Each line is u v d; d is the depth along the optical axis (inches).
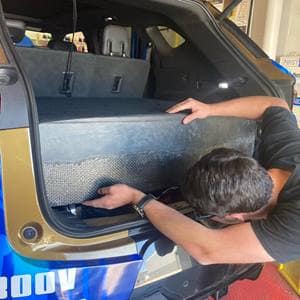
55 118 35.8
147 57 81.0
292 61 87.7
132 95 71.8
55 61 58.2
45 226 31.5
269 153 46.6
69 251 32.5
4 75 29.3
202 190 36.3
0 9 33.8
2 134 28.5
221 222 41.7
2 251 29.7
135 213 39.8
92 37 93.7
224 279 48.4
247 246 35.4
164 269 37.8
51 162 34.8
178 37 76.9
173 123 44.2
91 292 33.3
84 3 71.5
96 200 38.6
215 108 48.3
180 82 74.0
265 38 89.4
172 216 36.8
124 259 34.5
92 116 37.9
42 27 106.4
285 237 34.6
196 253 36.3
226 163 36.1
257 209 36.9
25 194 30.0
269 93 57.4
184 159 46.9
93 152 37.5
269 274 86.0
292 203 36.1
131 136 40.3
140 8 63.0
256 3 91.3
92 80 64.2
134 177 42.3
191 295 44.2
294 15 92.8
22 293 30.8
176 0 55.5
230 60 61.8
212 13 63.7
